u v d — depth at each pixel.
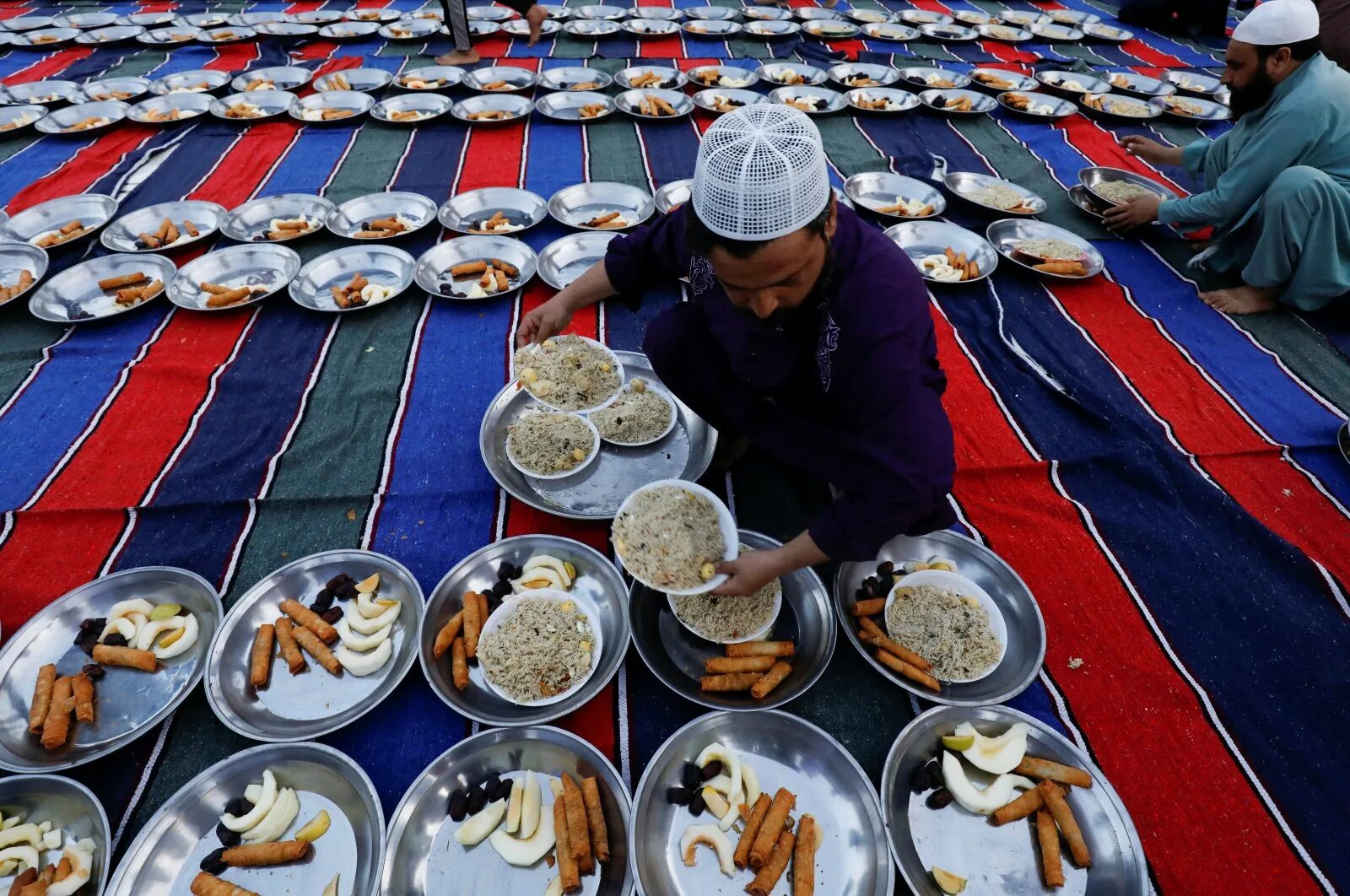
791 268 1.41
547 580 2.16
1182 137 5.23
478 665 1.99
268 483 2.58
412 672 2.03
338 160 4.59
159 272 3.50
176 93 5.14
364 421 2.85
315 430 2.79
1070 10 7.90
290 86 5.39
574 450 2.53
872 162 4.76
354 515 2.48
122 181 4.27
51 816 1.71
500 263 3.56
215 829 1.70
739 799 1.75
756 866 1.66
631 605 2.06
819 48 6.40
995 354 3.27
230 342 3.18
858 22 7.25
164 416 2.82
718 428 2.51
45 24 6.49
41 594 2.21
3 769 1.76
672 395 2.85
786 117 1.39
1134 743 1.98
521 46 6.30
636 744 1.93
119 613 2.07
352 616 2.06
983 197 4.24
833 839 1.73
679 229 2.21
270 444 2.73
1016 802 1.75
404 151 4.72
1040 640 2.06
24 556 2.30
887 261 1.60
